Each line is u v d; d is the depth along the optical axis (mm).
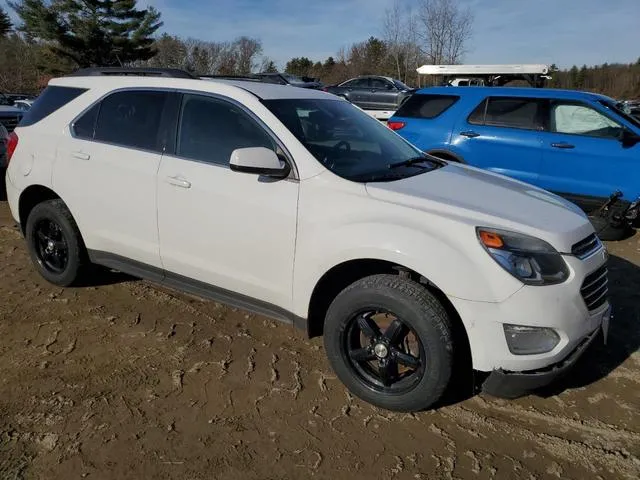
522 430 2924
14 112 9680
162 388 3225
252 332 3934
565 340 2730
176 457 2672
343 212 3008
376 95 20578
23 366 3412
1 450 2678
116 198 3912
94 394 3145
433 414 3045
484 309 2666
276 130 3332
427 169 3666
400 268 2955
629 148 6234
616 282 4961
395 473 2611
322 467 2639
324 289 3240
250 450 2736
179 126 3695
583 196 6562
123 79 4082
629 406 3131
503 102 7109
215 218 3436
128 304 4328
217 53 52062
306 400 3148
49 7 43875
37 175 4336
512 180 3771
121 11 45156
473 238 2721
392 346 2943
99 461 2629
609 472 2633
